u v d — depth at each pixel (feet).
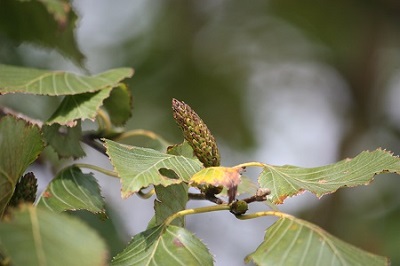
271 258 2.90
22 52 3.80
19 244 2.82
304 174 3.03
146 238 2.98
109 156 2.96
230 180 2.97
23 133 2.99
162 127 5.79
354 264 2.89
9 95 3.77
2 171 2.96
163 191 3.04
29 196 3.04
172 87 6.14
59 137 3.19
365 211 6.24
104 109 3.31
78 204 3.10
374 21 6.70
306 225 2.93
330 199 6.22
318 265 2.89
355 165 3.03
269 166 3.03
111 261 2.97
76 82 3.20
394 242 5.88
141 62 6.17
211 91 6.34
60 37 3.65
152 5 6.55
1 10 3.64
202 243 2.98
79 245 2.84
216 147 3.04
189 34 6.54
